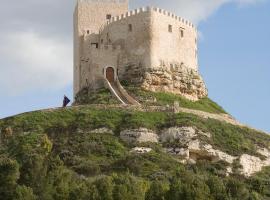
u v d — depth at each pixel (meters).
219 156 138.75
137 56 167.12
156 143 140.00
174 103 154.75
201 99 170.38
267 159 143.25
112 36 170.75
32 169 116.12
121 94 162.12
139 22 167.88
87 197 108.44
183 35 172.88
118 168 129.75
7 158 123.69
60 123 144.50
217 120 151.62
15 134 142.00
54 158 121.88
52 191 111.38
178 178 116.25
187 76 170.00
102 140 138.88
